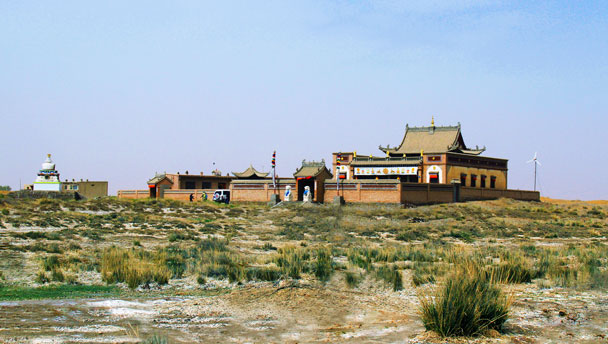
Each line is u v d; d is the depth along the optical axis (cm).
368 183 6569
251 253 2895
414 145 8394
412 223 5119
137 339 1208
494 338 1266
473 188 7575
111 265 2122
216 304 1575
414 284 1931
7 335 1213
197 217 5122
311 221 4962
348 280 1947
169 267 2205
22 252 2469
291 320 1413
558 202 9694
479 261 2438
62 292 1753
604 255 2900
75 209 5034
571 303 1662
